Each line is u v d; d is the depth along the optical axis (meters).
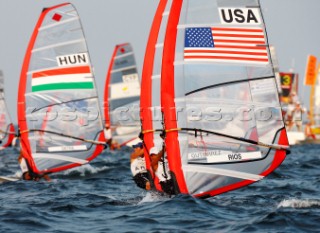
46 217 42.78
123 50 145.12
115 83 146.12
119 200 49.78
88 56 75.75
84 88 75.06
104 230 38.56
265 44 45.59
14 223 40.78
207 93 45.62
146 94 51.84
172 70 45.47
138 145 54.41
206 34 45.59
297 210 42.41
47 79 73.88
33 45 73.69
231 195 52.47
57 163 72.75
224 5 45.69
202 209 43.16
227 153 45.66
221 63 45.56
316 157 101.88
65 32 74.88
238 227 38.38
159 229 38.28
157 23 52.34
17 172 80.88
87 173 75.94
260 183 60.75
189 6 45.59
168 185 47.94
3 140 122.31
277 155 45.72
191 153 45.59
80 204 48.25
